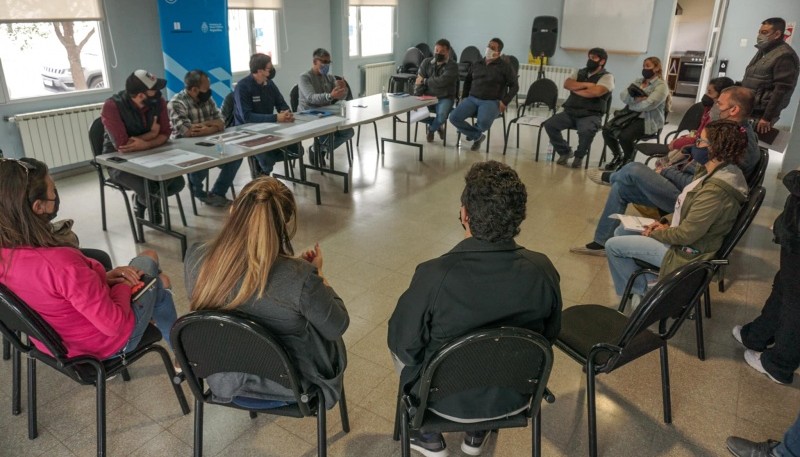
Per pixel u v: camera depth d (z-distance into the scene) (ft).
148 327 6.10
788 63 13.73
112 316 5.09
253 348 4.43
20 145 14.69
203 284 4.35
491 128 22.71
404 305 4.46
